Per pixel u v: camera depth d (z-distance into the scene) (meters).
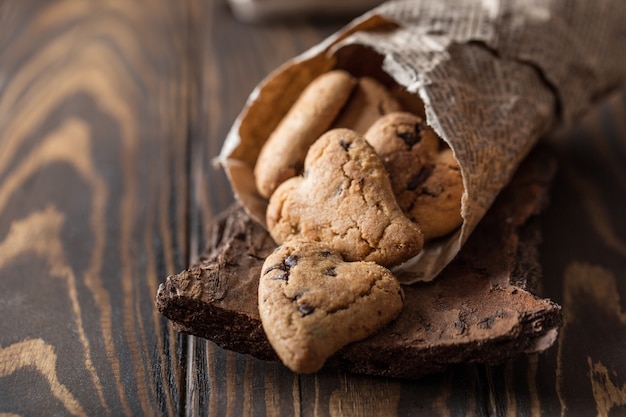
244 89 0.61
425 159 0.42
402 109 0.45
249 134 0.47
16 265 0.47
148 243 0.48
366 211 0.40
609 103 0.58
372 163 0.41
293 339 0.37
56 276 0.46
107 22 0.70
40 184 0.53
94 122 0.58
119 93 0.61
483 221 0.44
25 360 0.41
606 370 0.40
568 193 0.50
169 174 0.53
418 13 0.47
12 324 0.43
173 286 0.39
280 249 0.39
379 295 0.38
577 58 0.50
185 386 0.40
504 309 0.39
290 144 0.44
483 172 0.42
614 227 0.48
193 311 0.39
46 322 0.43
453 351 0.38
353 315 0.37
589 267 0.45
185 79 0.62
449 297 0.40
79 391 0.40
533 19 0.48
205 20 0.70
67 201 0.51
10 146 0.56
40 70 0.64
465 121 0.42
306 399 0.39
